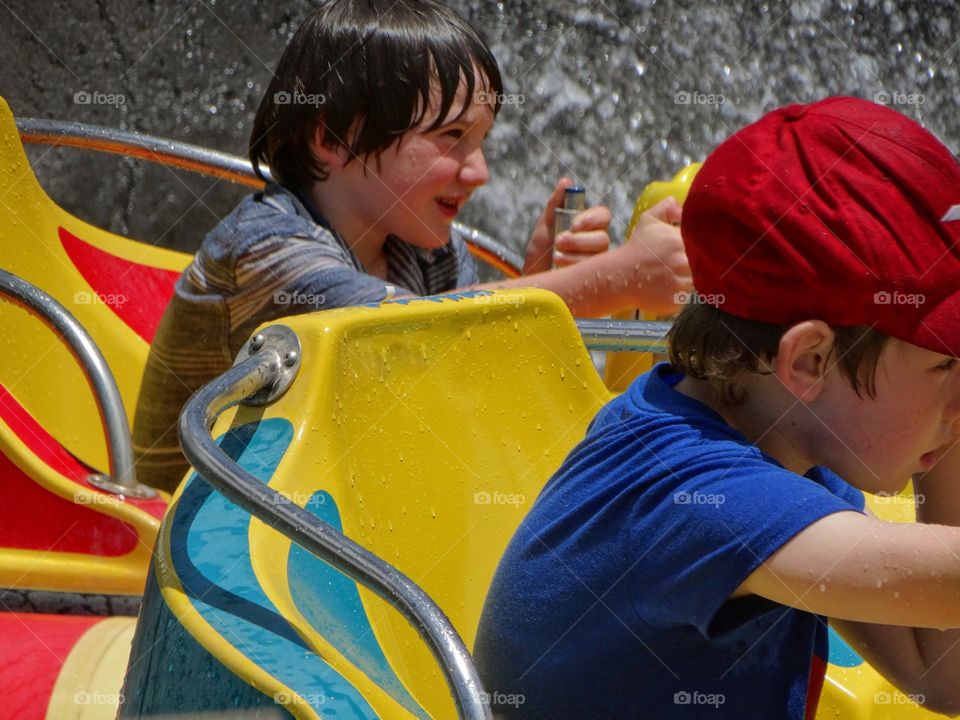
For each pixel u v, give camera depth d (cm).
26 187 636
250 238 500
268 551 284
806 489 261
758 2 1264
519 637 298
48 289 634
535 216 1191
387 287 493
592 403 387
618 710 285
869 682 373
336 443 311
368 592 314
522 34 1219
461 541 346
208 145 1130
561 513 295
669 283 485
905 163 270
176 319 526
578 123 1219
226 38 1138
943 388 275
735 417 295
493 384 364
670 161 1230
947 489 309
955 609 250
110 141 693
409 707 265
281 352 317
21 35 1097
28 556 454
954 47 1316
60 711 362
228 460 272
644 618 277
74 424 557
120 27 1116
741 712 282
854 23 1284
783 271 273
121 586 454
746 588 262
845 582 249
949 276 268
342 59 500
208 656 250
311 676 244
